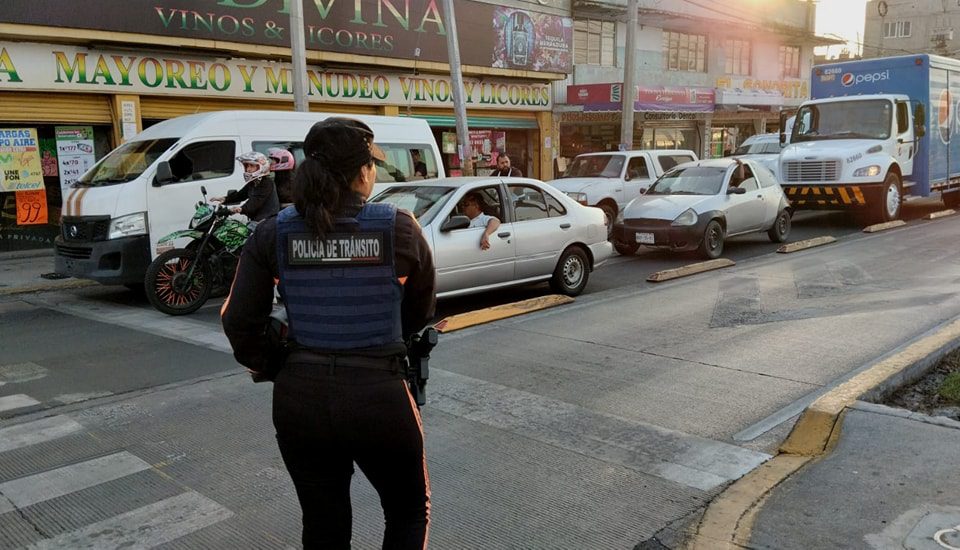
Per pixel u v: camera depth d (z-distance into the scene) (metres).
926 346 6.13
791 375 5.92
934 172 16.89
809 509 3.62
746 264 11.56
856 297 8.68
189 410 5.45
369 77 18.02
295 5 13.41
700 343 6.93
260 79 16.00
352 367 2.32
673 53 27.25
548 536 3.59
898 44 54.81
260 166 8.64
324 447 2.36
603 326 7.70
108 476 4.37
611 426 4.95
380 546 3.54
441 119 19.88
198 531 3.73
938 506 3.56
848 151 15.19
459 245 8.44
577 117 23.86
